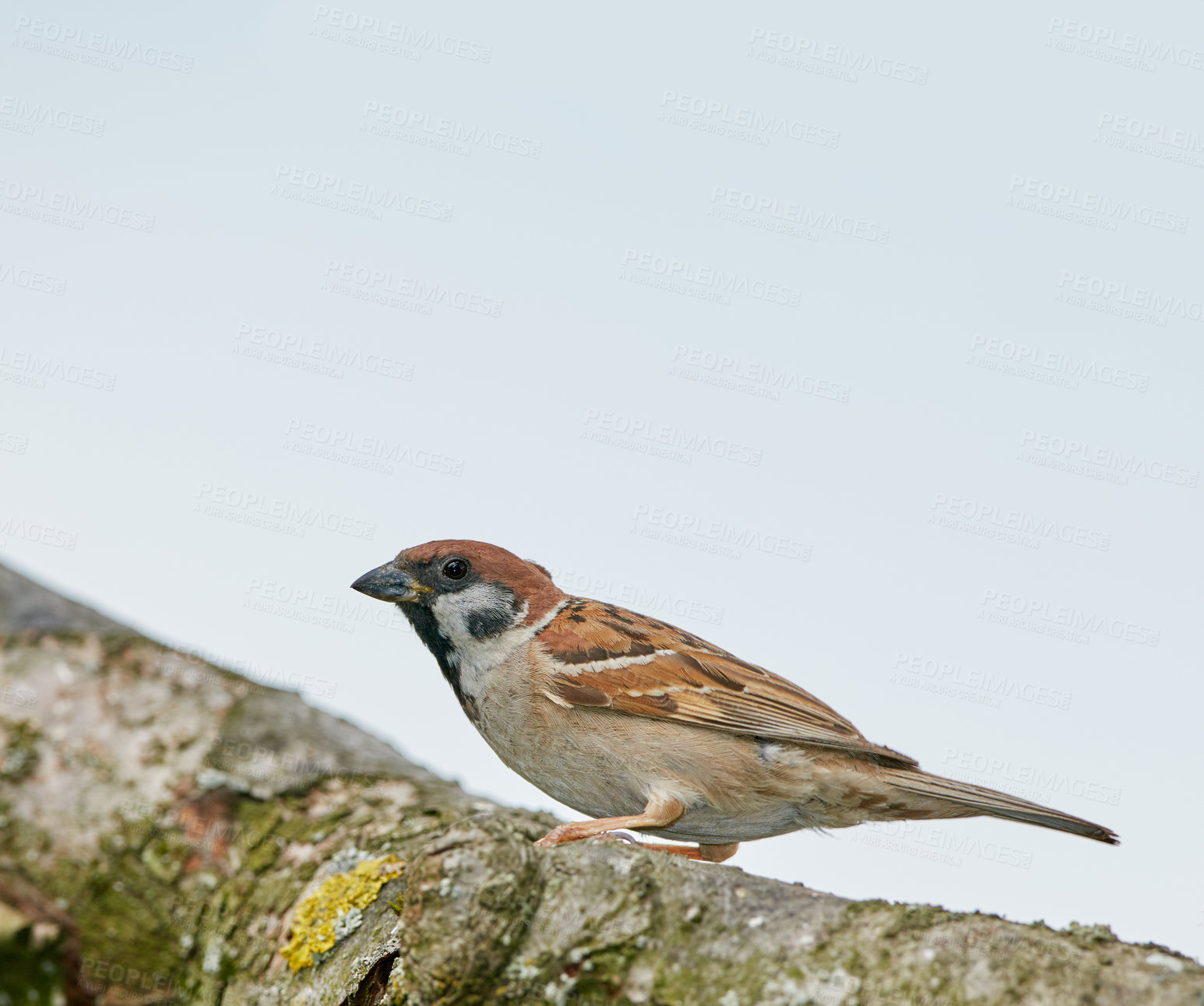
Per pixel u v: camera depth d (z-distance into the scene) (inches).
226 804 316.5
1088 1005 225.0
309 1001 294.5
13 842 298.0
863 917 253.8
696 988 248.2
